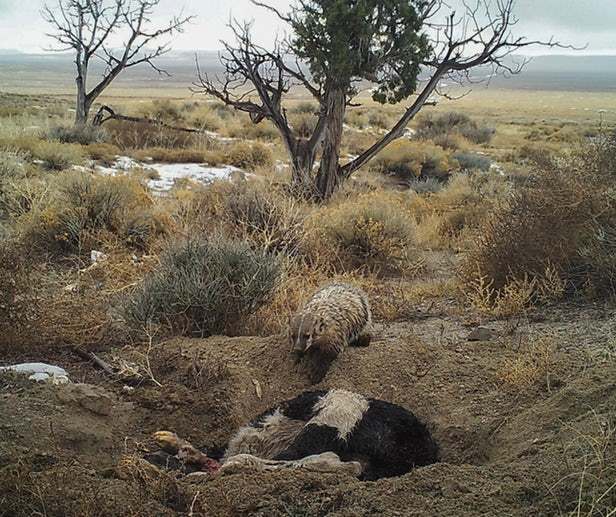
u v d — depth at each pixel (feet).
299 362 21.52
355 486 12.97
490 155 110.32
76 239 36.81
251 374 21.09
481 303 27.35
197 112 132.05
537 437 15.97
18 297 24.41
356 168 61.46
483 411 18.35
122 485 13.02
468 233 45.09
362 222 39.65
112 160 74.59
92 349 23.59
